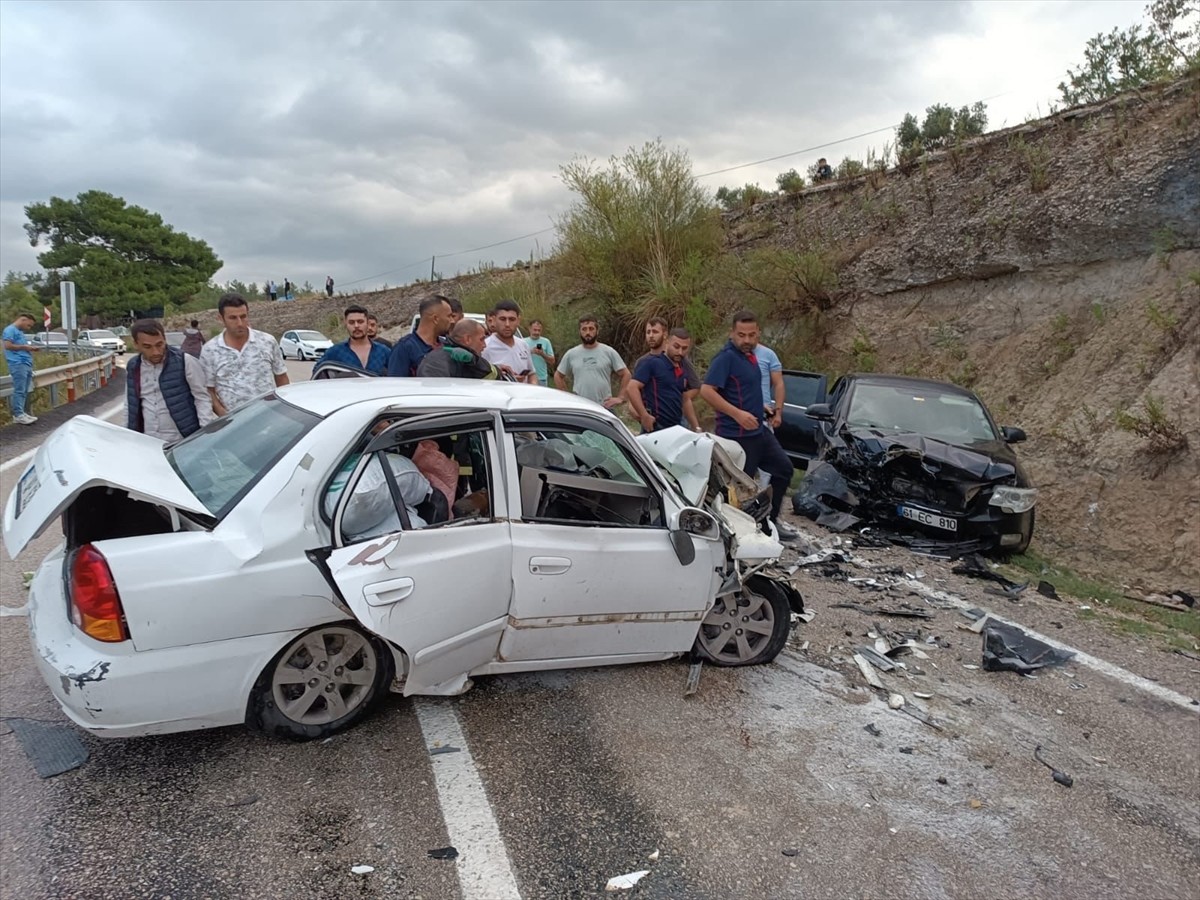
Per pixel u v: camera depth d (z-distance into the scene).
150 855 2.62
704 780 3.28
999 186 12.48
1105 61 13.20
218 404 5.84
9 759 3.10
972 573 6.51
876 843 2.96
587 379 7.95
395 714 3.62
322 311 44.97
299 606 3.06
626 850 2.80
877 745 3.67
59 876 2.50
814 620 5.17
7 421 12.29
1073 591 6.40
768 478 6.52
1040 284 11.25
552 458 4.11
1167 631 5.70
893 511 7.38
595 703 3.86
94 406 15.06
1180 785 3.52
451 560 3.27
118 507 3.43
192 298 68.88
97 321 65.44
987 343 11.53
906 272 13.09
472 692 3.88
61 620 2.96
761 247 16.44
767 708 3.94
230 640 2.96
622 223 16.94
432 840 2.79
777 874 2.74
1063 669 4.73
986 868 2.86
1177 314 8.98
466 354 5.24
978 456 7.18
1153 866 2.95
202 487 3.24
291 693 3.24
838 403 8.72
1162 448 7.92
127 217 67.06
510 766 3.27
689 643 4.09
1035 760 3.65
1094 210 10.45
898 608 5.52
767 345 14.79
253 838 2.73
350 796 3.00
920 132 16.73
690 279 16.14
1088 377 9.53
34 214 66.50
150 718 2.88
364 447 3.29
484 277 28.02
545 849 2.78
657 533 3.85
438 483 3.61
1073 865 2.92
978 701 4.21
